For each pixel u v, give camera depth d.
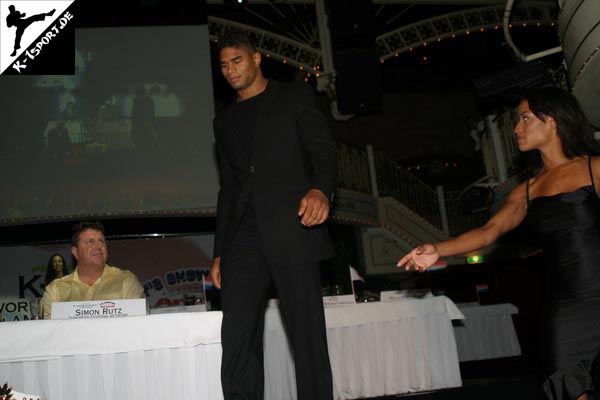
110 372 2.29
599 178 1.86
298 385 2.02
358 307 3.46
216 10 11.65
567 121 1.95
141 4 7.50
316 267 2.09
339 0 7.82
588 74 5.18
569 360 1.78
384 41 11.33
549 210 1.89
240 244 2.16
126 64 7.41
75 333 2.24
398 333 3.59
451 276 11.20
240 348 2.09
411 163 14.05
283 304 2.09
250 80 2.24
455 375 3.66
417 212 11.84
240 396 2.05
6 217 6.98
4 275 7.07
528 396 3.10
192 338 2.39
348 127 13.88
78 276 3.11
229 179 2.35
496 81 6.16
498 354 5.97
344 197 10.17
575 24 5.17
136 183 7.27
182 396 2.38
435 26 11.47
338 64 7.79
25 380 2.17
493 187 8.98
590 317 1.77
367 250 10.88
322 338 2.03
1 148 7.05
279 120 2.18
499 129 8.66
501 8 11.56
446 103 14.52
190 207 7.31
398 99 14.30
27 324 2.19
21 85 7.15
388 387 3.47
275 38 10.70
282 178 2.14
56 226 7.77
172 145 7.38
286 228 2.08
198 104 7.49
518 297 10.74
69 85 7.27
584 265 1.81
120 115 7.34
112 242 7.58
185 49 7.54
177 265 7.69
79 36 7.31
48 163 7.13
